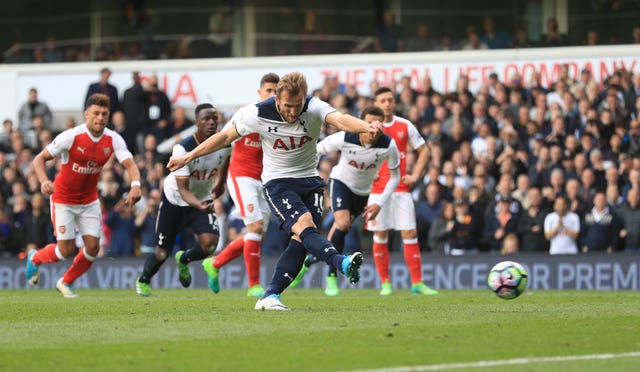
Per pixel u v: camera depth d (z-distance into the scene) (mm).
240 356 14219
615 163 41625
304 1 54875
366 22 53906
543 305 24328
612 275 37188
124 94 49406
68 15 57656
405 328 17703
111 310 22531
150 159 45656
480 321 19172
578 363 13539
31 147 50969
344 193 29766
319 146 29656
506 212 39250
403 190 32156
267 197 20609
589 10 50281
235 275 40531
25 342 15875
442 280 38750
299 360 13820
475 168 40094
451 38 52281
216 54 55781
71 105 54562
